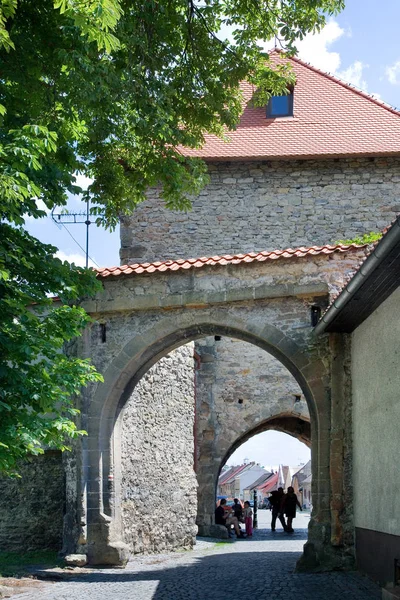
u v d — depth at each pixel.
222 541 20.50
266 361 23.12
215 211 21.09
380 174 20.94
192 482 18.22
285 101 22.27
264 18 13.56
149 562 14.48
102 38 8.77
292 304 13.70
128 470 15.32
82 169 13.75
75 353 14.71
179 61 13.52
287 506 24.45
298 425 27.81
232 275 13.88
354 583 10.97
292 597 9.91
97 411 14.33
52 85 11.52
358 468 12.40
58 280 10.61
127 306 14.23
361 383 12.22
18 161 9.13
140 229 21.19
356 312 11.57
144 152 13.55
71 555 13.83
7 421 9.62
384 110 22.06
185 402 18.36
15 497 16.03
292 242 20.83
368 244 13.52
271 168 21.14
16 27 10.98
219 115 14.26
